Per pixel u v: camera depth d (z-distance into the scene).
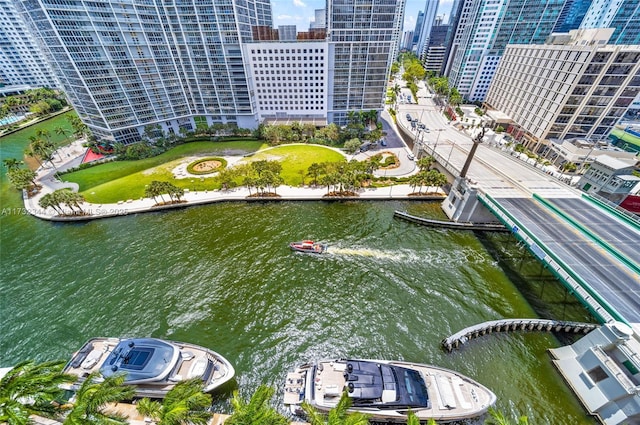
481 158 81.94
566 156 85.12
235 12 93.44
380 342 40.88
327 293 48.69
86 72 88.81
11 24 163.50
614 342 31.75
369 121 125.88
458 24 173.50
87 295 48.75
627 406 29.84
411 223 68.12
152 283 50.94
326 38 107.25
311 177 85.81
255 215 70.69
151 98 105.06
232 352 39.53
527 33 135.62
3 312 46.16
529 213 55.25
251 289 49.53
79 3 79.75
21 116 149.12
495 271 53.69
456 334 40.50
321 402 31.69
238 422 20.66
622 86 80.50
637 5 125.88
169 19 95.00
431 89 186.62
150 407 23.12
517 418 32.72
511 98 115.56
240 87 110.56
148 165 95.69
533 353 39.69
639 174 76.12
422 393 32.47
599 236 48.34
